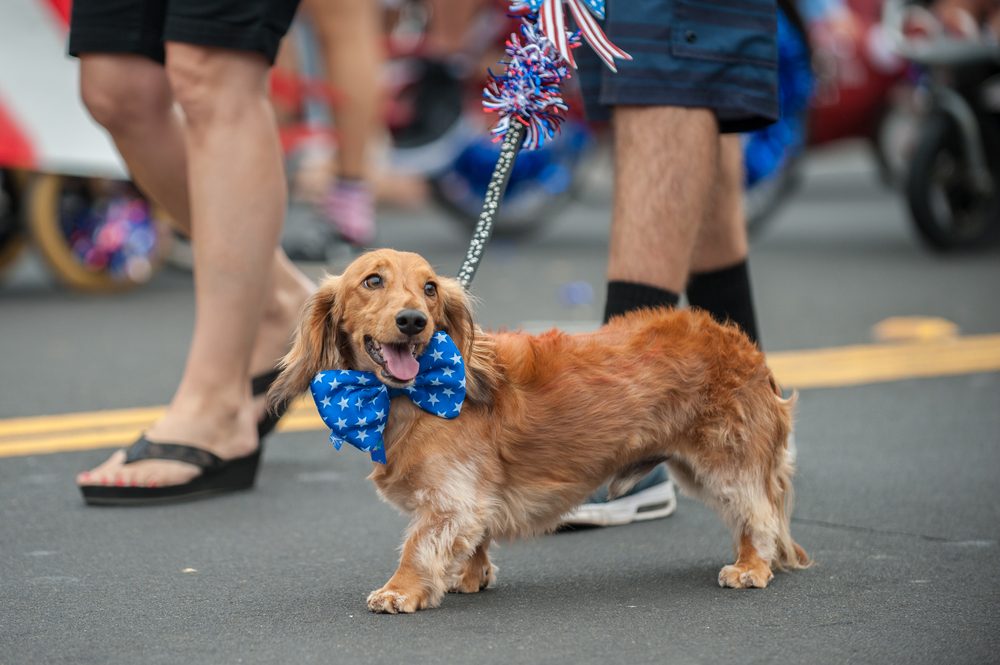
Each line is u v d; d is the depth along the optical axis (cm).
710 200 796
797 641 566
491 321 1410
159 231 1705
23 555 712
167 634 585
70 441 984
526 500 636
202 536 751
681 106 750
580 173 2102
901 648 555
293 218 1808
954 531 738
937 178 1794
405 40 1989
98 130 1534
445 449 612
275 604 629
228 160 817
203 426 834
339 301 621
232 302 833
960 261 1805
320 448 985
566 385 636
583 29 676
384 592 614
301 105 1766
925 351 1291
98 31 830
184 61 805
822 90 2162
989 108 1791
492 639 573
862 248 1956
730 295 827
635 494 779
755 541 659
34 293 1680
